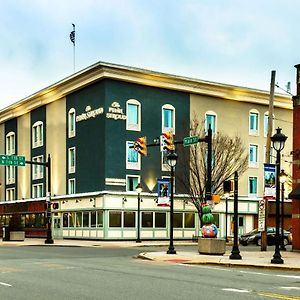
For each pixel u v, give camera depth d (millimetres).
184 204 49375
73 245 37562
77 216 49219
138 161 48688
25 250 30875
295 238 27828
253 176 56000
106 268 18250
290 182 56062
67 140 52656
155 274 16188
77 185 50594
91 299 11047
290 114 59312
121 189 47406
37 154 57719
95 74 47812
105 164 46656
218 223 51375
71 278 14977
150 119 49781
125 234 46156
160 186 29047
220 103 54469
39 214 55219
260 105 57188
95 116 48438
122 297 11305
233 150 50219
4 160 37969
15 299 11062
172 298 11188
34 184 58219
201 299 11070
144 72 48781
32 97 57562
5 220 61406
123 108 48250
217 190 49219
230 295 11672
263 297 11422
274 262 19562
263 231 28609
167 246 37594
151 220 47875
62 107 53875
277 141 20766
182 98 51906
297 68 28656
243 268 18969
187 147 49688
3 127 65250
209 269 18312
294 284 14016
